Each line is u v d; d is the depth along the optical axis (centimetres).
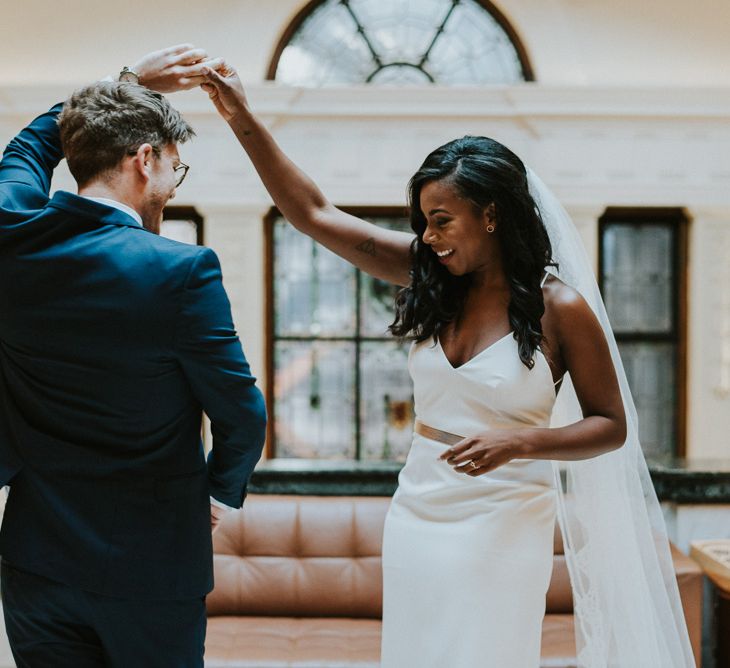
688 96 855
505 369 162
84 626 155
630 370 923
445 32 899
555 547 321
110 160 153
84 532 151
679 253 914
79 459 151
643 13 880
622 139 870
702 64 887
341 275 914
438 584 164
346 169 870
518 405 163
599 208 875
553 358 167
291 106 861
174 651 157
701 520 342
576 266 192
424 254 172
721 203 876
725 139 871
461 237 161
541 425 168
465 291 172
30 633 155
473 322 168
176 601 156
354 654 284
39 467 153
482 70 902
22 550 153
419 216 169
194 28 873
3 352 153
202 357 146
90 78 866
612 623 196
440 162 162
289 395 921
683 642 214
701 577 292
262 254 883
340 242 185
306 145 870
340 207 883
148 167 156
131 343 145
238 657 279
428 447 171
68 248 146
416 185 166
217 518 179
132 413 148
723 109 861
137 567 151
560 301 166
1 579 160
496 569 161
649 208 902
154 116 156
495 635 161
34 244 147
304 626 312
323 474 346
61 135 157
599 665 198
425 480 171
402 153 870
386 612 173
